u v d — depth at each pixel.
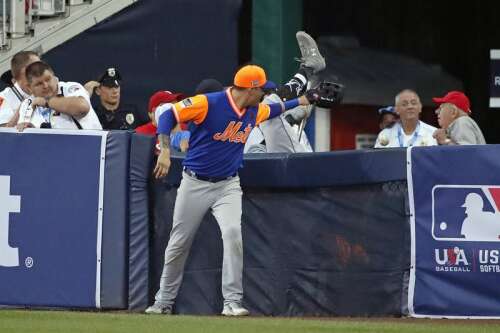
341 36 59.81
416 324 27.23
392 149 29.52
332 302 30.31
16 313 29.70
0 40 50.69
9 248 31.86
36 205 31.72
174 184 31.53
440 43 62.19
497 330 25.77
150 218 31.64
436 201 29.22
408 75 60.78
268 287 31.00
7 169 31.78
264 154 30.89
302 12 55.25
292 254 30.77
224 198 30.33
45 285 31.73
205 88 33.31
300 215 30.64
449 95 37.00
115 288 31.39
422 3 62.06
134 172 31.44
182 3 52.56
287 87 35.69
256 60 52.81
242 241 31.22
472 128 35.56
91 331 24.78
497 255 28.77
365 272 29.94
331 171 30.09
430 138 39.22
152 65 52.31
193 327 25.62
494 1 62.34
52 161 31.67
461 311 28.98
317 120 57.59
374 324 27.03
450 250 29.06
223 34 53.09
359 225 29.98
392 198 29.59
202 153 29.88
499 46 62.19
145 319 27.81
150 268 31.59
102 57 51.66
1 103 36.00
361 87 58.97
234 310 29.97
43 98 33.19
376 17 60.72
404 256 29.48
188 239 30.53
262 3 52.59
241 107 29.88
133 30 51.97
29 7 51.28
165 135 29.59
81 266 31.58
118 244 31.38
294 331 24.89
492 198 28.78
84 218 31.56
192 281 31.56
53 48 51.09
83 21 51.41
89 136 31.56
